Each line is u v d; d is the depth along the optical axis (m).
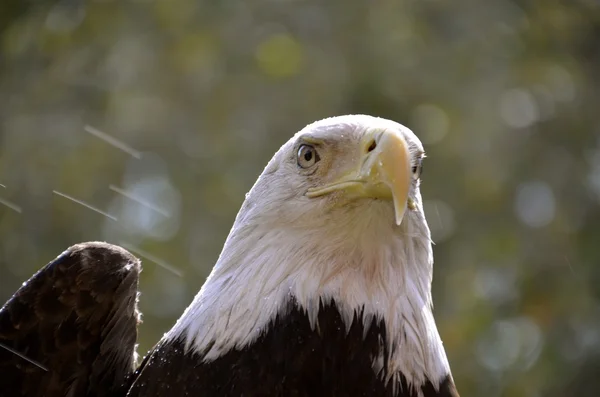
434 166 15.21
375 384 6.21
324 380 6.16
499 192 15.19
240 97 15.26
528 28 16.33
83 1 15.34
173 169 14.95
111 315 6.86
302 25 15.63
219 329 6.24
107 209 14.51
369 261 6.40
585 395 14.05
